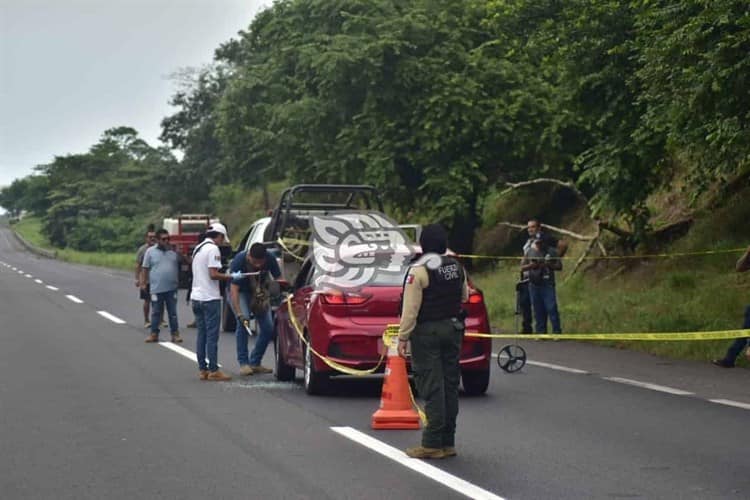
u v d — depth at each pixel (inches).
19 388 570.9
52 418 474.6
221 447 405.7
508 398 526.3
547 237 810.2
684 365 649.6
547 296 801.6
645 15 681.0
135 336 877.2
